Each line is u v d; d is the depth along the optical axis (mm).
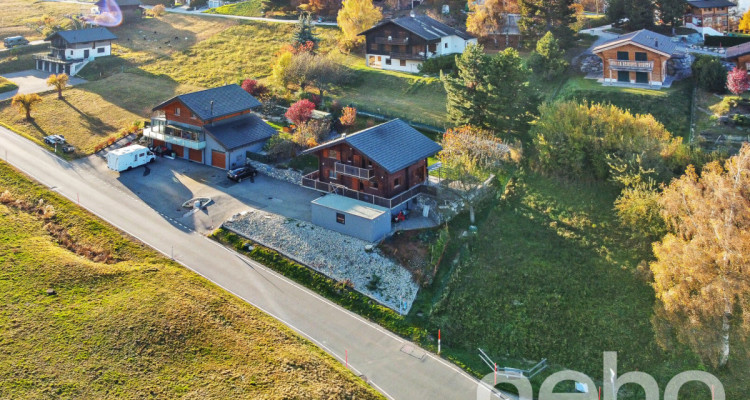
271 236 55344
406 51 92812
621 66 76562
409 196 58156
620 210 53094
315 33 115125
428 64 89625
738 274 41469
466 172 55344
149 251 53625
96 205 61219
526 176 61719
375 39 95438
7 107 87688
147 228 57344
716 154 55406
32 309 43062
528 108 69062
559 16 90250
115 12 132125
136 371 38188
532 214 56531
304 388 38062
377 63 97312
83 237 55156
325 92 88250
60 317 42500
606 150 58594
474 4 108750
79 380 36812
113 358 39062
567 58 88250
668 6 92125
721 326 42656
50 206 59375
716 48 83812
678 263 43500
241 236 55969
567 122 60250
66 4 155875
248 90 86312
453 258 52250
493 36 100938
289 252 53375
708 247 43094
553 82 81500
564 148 59625
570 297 47812
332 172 61094
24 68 110375
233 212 59781
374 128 60344
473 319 46656
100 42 112125
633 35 78625
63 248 53094
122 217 59125
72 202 61344
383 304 48000
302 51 91688
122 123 82562
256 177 67875
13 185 63938
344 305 48375
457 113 68938
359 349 43656
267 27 121562
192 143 70438
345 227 54531
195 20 133625
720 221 42969
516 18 100875
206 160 71812
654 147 56344
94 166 70812
